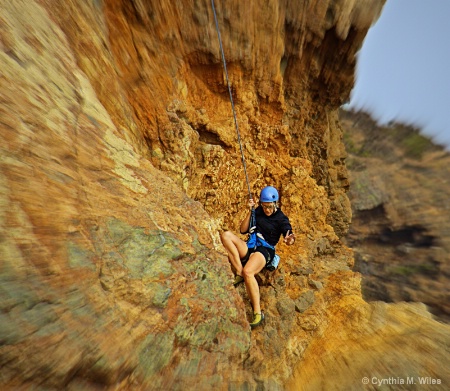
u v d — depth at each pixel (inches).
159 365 95.6
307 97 317.1
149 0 165.5
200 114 209.2
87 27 141.7
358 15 281.9
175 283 110.3
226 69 198.8
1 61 88.7
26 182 80.8
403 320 190.4
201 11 191.8
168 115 180.9
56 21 123.4
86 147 107.8
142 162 133.3
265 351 145.9
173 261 114.4
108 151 117.8
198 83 211.6
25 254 74.5
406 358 153.3
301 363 155.6
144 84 171.3
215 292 120.4
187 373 101.2
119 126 146.0
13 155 80.4
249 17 211.2
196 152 198.2
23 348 69.7
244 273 151.3
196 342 108.0
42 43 108.9
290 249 233.0
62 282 80.3
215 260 128.9
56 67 110.8
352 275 229.8
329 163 376.5
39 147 88.4
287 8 246.1
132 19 164.7
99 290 89.4
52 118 97.6
